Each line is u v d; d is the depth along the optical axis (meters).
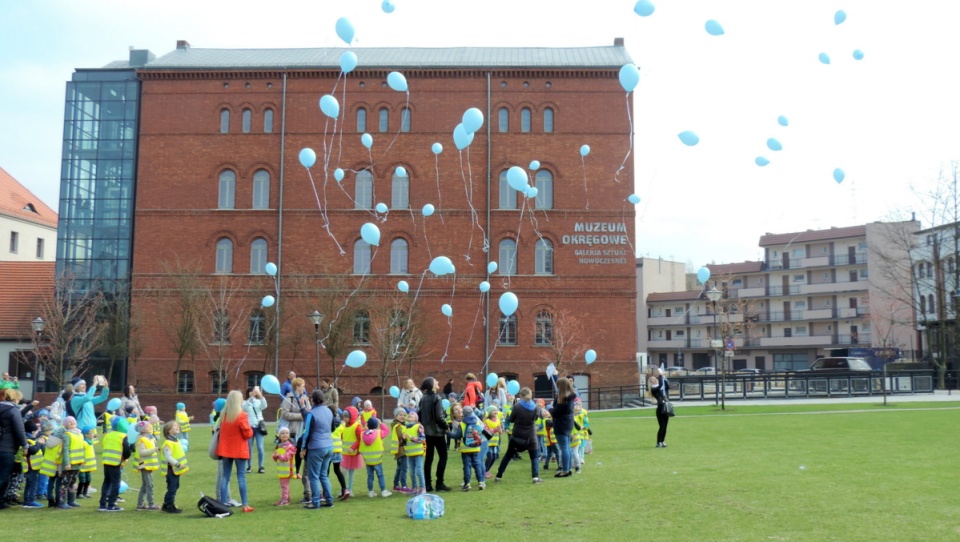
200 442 26.22
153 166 46.84
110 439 13.52
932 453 17.39
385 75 47.06
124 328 45.00
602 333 45.41
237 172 46.81
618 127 46.50
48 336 45.31
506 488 14.48
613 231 46.00
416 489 14.46
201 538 10.80
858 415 28.67
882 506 11.70
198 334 43.69
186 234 46.41
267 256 46.31
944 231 63.53
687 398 41.41
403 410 14.73
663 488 13.68
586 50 50.62
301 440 13.75
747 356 84.56
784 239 82.81
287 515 12.52
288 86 47.22
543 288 45.66
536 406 15.94
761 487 13.48
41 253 68.06
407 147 46.75
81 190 47.12
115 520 12.45
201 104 47.19
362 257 46.50
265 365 45.06
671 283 95.75
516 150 46.59
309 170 46.69
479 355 45.31
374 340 44.41
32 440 14.20
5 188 67.31
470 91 46.91
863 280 77.00
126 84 47.69
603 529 10.67
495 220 46.25
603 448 20.17
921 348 68.81
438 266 17.77
